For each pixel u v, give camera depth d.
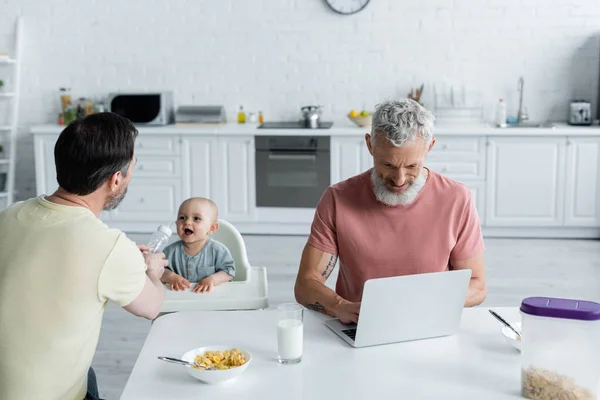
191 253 2.66
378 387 1.61
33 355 1.61
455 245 2.24
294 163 5.64
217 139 5.67
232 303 2.25
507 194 5.57
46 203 1.68
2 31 6.12
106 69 6.12
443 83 5.98
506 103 5.97
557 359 1.52
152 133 5.68
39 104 6.20
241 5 5.99
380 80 6.02
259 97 6.11
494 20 5.87
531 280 4.57
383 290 1.76
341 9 5.91
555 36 5.86
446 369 1.70
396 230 2.21
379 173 2.11
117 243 1.66
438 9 5.88
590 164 5.49
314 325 2.00
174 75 6.11
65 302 1.60
